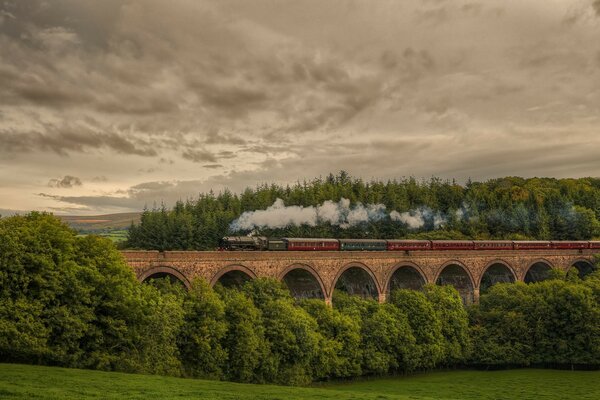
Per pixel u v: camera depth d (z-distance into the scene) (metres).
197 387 36.38
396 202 150.00
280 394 37.88
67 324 38.31
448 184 168.75
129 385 33.28
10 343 35.66
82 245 44.25
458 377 67.25
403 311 68.69
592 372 70.19
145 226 140.88
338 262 71.50
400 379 65.50
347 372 60.12
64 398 27.23
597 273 88.31
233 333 50.56
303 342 54.59
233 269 60.84
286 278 71.88
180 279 56.00
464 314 74.25
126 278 44.75
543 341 71.75
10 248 38.19
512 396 56.06
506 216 143.62
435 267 82.31
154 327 44.94
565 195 159.88
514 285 81.31
